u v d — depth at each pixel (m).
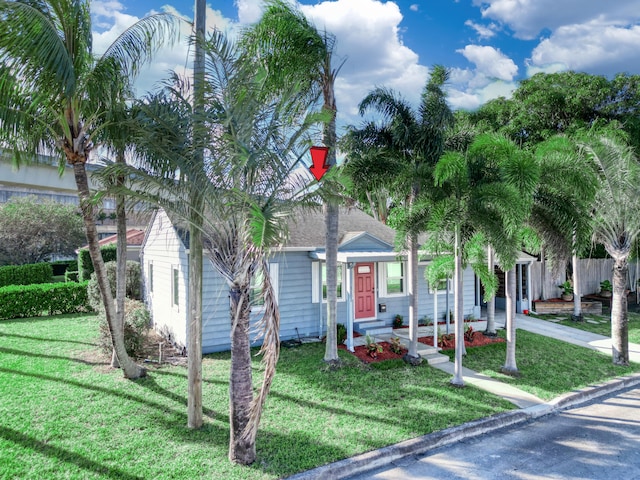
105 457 5.89
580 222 9.77
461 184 9.30
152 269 15.80
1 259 26.84
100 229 34.22
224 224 6.00
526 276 18.55
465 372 10.39
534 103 21.22
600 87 20.47
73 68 6.47
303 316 13.04
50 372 9.36
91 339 12.38
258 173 6.12
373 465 6.13
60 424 6.82
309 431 6.90
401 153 10.73
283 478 5.55
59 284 16.95
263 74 6.86
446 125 10.60
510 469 6.07
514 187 8.54
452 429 7.13
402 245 10.32
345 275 13.72
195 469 5.68
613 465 6.20
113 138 7.84
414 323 10.95
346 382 9.25
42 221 28.14
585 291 21.44
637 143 18.92
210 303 11.41
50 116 7.69
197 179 6.16
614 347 11.38
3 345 11.61
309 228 14.30
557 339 13.88
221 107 6.15
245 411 5.90
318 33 9.62
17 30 5.71
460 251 9.42
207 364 10.37
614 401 9.03
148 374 9.45
